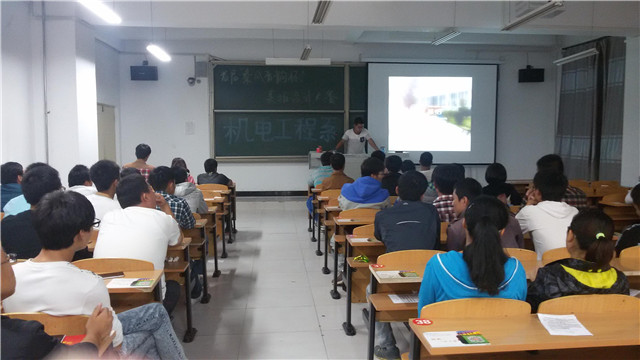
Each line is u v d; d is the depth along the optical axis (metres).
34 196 2.46
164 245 2.36
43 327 1.27
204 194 4.78
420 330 1.43
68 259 1.56
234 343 2.76
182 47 8.07
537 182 2.61
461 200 2.43
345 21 5.85
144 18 5.59
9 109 5.05
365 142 8.02
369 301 2.25
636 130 6.57
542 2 5.24
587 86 7.71
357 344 2.74
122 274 1.99
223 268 4.35
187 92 8.13
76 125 5.61
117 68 7.86
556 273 1.63
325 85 8.26
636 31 6.25
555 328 1.44
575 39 7.98
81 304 1.49
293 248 5.16
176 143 8.18
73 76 5.59
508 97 8.66
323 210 4.51
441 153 8.47
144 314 1.78
